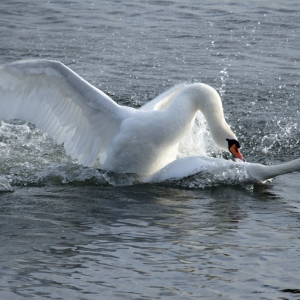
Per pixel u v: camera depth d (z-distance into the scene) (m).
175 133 12.34
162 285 7.91
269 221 10.16
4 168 13.05
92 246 9.06
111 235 9.49
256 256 8.74
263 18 25.38
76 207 10.85
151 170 12.60
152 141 12.26
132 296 7.62
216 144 12.94
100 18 25.44
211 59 21.22
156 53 21.70
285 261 8.59
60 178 12.63
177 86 14.09
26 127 16.02
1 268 8.30
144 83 18.94
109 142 12.83
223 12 26.17
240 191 11.83
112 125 12.63
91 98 12.54
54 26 24.39
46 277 8.08
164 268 8.36
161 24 24.78
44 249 8.95
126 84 18.83
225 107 17.22
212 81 19.17
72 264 8.47
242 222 10.11
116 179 12.53
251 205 11.01
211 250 8.95
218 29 24.20
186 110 12.45
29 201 11.17
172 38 23.22
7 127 15.96
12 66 12.34
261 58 21.36
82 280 8.01
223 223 10.05
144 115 12.32
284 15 25.75
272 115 16.75
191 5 27.17
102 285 7.89
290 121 16.36
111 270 8.29
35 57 20.92
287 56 21.56
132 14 26.00
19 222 10.05
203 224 10.01
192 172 12.16
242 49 22.23
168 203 11.11
